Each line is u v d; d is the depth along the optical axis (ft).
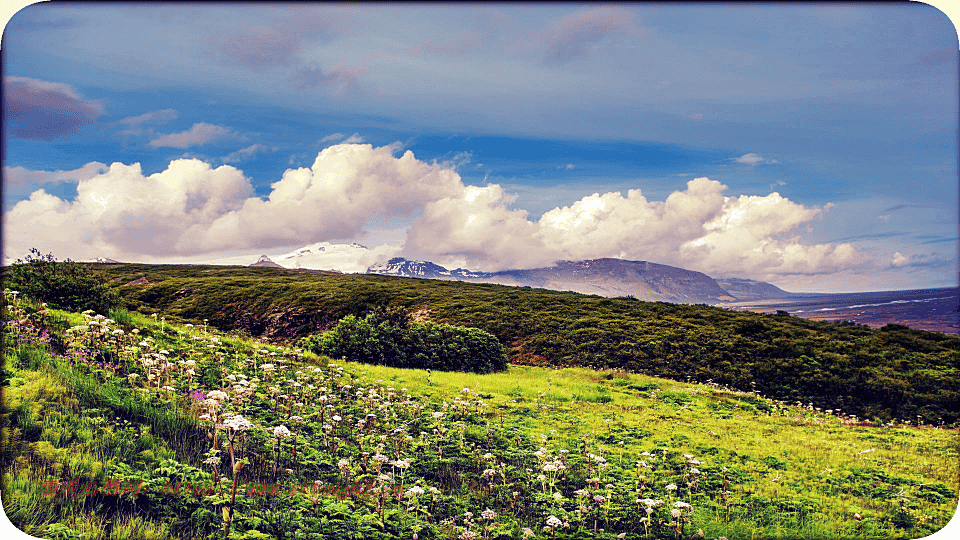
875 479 40.57
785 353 117.39
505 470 36.11
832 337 123.44
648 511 28.63
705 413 69.31
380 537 24.25
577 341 136.87
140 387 36.68
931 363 105.50
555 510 29.66
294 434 33.88
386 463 33.71
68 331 41.57
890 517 33.14
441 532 26.37
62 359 36.58
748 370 110.63
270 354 58.85
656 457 42.93
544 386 78.18
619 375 93.71
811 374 105.70
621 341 132.36
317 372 58.03
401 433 39.52
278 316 180.75
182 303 194.70
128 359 41.09
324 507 25.17
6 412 28.19
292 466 31.58
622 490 33.32
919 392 95.61
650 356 122.83
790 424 66.33
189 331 63.16
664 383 89.15
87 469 25.52
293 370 57.31
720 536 29.14
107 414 31.22
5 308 44.68
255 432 33.42
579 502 30.27
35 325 42.45
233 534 22.02
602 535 27.35
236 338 69.77
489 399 63.72
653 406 70.69
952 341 112.98
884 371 103.45
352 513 25.41
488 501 31.71
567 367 119.03
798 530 30.73
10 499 23.09
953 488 38.60
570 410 62.39
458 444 39.99
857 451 49.67
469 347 96.43
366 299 189.88
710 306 169.37
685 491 35.68
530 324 152.97
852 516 32.76
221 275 245.65
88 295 57.88
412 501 27.68
